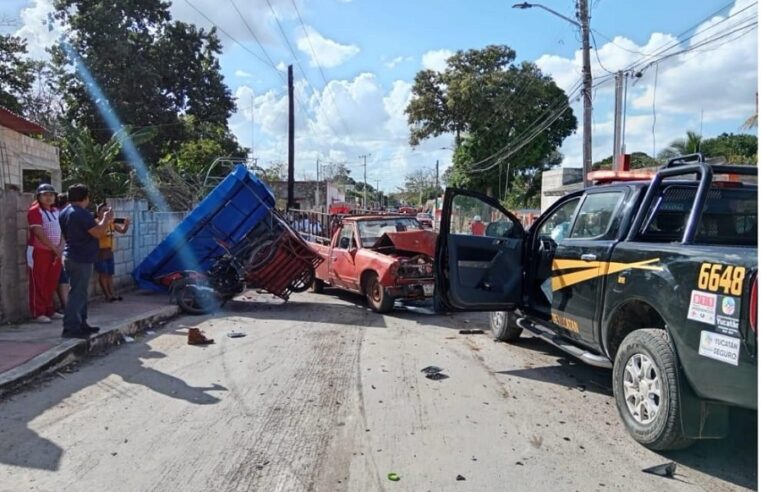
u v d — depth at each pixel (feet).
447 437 15.78
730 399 12.93
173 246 37.93
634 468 14.06
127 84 105.40
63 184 61.98
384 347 26.40
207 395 19.03
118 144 59.72
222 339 27.66
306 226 68.08
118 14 105.19
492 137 155.63
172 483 12.99
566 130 158.30
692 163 17.34
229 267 36.94
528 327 23.34
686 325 13.91
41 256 27.61
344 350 25.71
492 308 23.99
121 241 40.19
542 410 18.06
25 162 59.98
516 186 158.92
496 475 13.58
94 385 19.90
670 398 14.19
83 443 15.03
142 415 17.08
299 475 13.46
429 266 35.42
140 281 39.11
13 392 18.80
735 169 16.75
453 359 24.30
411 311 37.06
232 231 38.47
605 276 17.47
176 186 76.74
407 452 14.79
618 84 64.69
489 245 24.00
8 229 26.91
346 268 39.50
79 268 23.82
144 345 26.18
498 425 16.72
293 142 96.78
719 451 15.11
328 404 18.31
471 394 19.54
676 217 17.83
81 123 104.27
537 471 13.82
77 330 24.02
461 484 13.12
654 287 15.12
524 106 150.82
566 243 20.18
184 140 117.91
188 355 24.39
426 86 164.76
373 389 19.93
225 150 130.82
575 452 14.93
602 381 21.29
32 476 13.19
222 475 13.39
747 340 12.32
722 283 12.97
